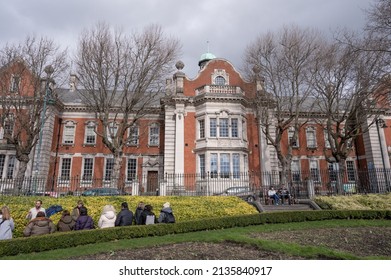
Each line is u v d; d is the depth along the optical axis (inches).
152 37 1019.3
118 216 421.1
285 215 542.9
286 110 1156.5
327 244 364.5
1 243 310.8
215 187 1055.0
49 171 1227.2
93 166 1299.2
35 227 364.5
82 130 1336.1
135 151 1337.4
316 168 1392.7
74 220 429.7
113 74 1002.1
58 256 304.0
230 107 1175.0
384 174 878.4
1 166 1177.4
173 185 1018.7
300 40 975.0
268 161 1154.7
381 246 352.5
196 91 1221.1
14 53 924.6
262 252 305.0
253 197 851.4
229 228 483.2
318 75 978.7
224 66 1295.5
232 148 1120.2
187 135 1173.7
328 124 993.5
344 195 771.4
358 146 1422.2
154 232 414.6
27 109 966.4
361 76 828.0
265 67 1016.2
